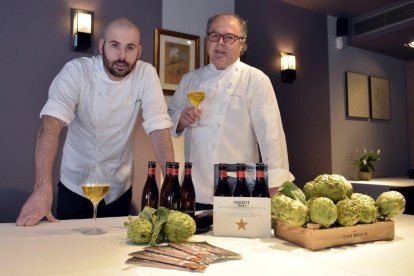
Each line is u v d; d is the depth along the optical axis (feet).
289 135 10.97
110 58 5.06
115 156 5.92
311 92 11.58
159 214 3.02
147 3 8.93
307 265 2.43
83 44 7.85
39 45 7.76
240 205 3.32
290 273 2.26
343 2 11.37
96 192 3.49
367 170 11.80
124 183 6.08
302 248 2.88
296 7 11.50
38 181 4.18
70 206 5.77
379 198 3.27
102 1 8.38
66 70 5.26
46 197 3.97
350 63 12.80
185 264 2.33
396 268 2.37
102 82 5.38
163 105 5.64
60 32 7.97
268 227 3.27
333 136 12.07
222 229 3.31
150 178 4.43
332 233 2.88
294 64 10.89
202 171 6.03
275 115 5.99
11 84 7.50
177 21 9.32
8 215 7.43
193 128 6.20
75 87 5.20
